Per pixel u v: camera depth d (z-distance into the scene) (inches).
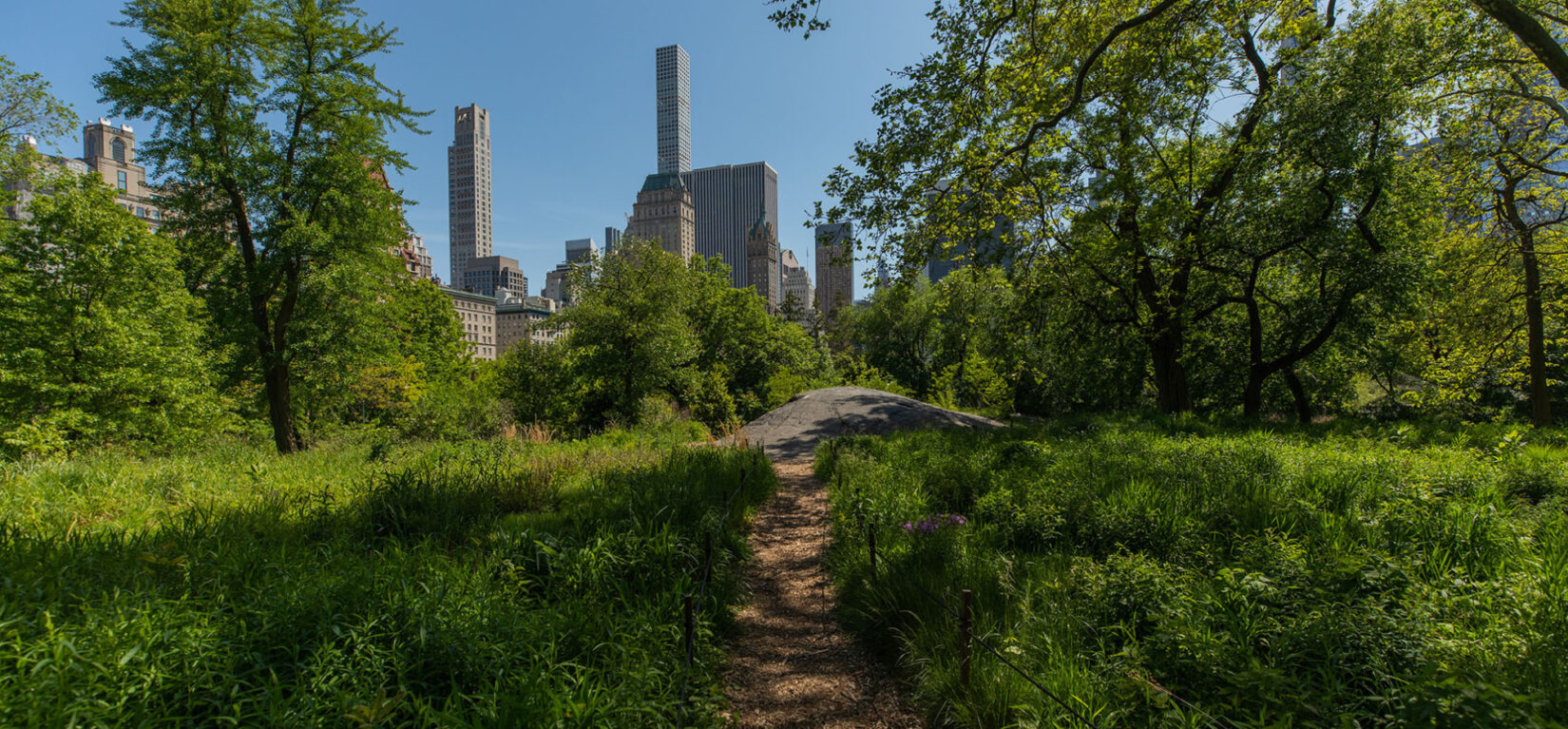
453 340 1790.1
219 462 420.5
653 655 144.3
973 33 485.1
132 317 797.9
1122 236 660.1
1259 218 631.2
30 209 769.6
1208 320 849.5
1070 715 116.1
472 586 157.4
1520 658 114.3
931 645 153.0
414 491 281.6
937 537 224.1
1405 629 122.8
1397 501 225.1
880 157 546.6
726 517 270.7
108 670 101.5
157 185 708.0
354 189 777.6
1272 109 605.6
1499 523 193.0
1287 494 246.7
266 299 784.9
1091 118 663.8
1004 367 1259.8
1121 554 200.5
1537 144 624.1
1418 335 820.0
